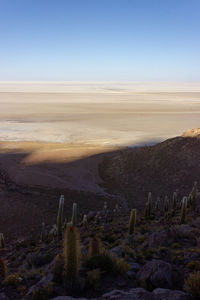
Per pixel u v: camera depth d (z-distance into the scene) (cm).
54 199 3036
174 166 3884
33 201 2894
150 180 3738
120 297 470
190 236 994
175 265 725
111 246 1029
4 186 3334
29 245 1628
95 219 2028
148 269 618
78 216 2572
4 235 2119
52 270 630
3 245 1641
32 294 566
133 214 1214
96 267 642
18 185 3509
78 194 3316
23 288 627
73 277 562
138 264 730
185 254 784
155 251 843
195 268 663
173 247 888
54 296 542
